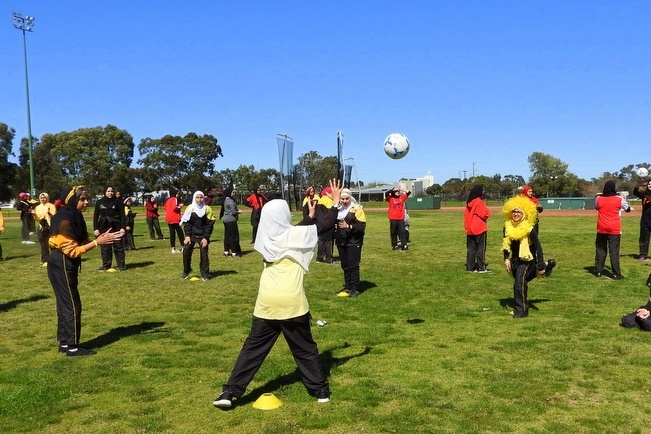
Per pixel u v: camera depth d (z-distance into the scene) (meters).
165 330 8.62
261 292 5.51
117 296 11.41
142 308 10.25
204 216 13.38
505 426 4.97
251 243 22.30
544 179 86.06
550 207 58.31
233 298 11.16
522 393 5.75
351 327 8.63
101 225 14.82
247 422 5.16
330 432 4.91
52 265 7.30
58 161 89.06
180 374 6.54
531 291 11.30
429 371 6.50
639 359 6.77
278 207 5.55
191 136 99.44
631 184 91.31
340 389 5.93
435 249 19.34
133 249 20.52
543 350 7.25
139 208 74.50
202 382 6.26
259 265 15.94
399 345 7.60
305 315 5.53
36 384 6.19
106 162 86.81
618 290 11.32
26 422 5.19
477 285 12.18
